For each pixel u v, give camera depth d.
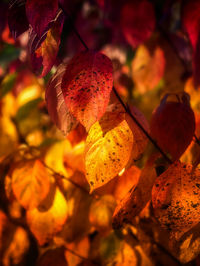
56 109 0.51
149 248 0.63
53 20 0.48
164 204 0.48
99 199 0.65
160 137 0.52
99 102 0.47
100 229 0.64
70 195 0.67
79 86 0.47
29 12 0.46
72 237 0.66
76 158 0.60
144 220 0.61
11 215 0.76
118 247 0.63
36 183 0.60
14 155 0.68
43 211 0.61
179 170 0.49
